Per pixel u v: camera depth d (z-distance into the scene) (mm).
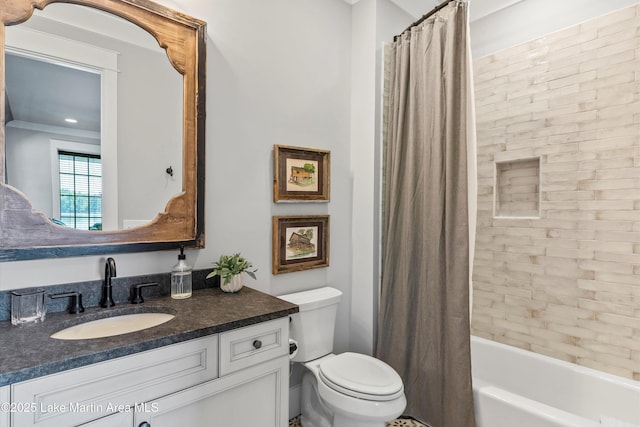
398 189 2006
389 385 1481
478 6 2236
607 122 1754
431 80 1807
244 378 1120
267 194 1809
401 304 1954
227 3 1625
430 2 2260
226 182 1634
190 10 1495
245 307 1237
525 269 2086
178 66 1440
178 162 1446
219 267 1461
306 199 1980
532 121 2041
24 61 1120
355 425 1476
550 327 1979
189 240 1470
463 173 1636
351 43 2268
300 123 1963
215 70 1582
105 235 1260
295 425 1891
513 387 1986
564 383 1811
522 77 2084
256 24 1742
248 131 1715
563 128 1914
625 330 1708
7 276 1090
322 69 2082
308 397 1859
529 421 1415
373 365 1680
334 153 2174
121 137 1312
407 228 1932
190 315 1133
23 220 1104
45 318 1085
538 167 2064
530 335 2064
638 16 1654
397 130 2018
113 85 1293
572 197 1886
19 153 1105
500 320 2205
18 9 1101
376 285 2162
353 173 2271
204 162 1520
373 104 2133
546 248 1994
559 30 1927
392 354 1980
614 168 1735
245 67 1697
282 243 1877
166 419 949
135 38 1343
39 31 1147
